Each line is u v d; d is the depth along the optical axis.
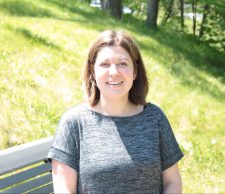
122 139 2.35
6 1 9.63
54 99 5.55
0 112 4.67
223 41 15.88
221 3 14.74
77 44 8.01
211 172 5.23
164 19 20.47
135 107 2.51
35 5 10.29
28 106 5.04
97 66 2.41
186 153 5.52
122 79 2.39
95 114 2.39
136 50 2.48
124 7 21.58
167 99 7.09
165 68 8.92
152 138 2.41
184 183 4.82
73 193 2.33
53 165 2.35
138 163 2.31
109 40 2.42
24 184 2.40
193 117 6.74
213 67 11.87
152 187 2.37
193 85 8.77
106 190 2.28
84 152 2.32
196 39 16.02
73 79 6.41
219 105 7.93
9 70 5.74
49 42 7.52
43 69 6.26
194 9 16.80
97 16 12.00
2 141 4.31
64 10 11.11
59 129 2.37
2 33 6.90
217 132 6.50
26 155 2.33
